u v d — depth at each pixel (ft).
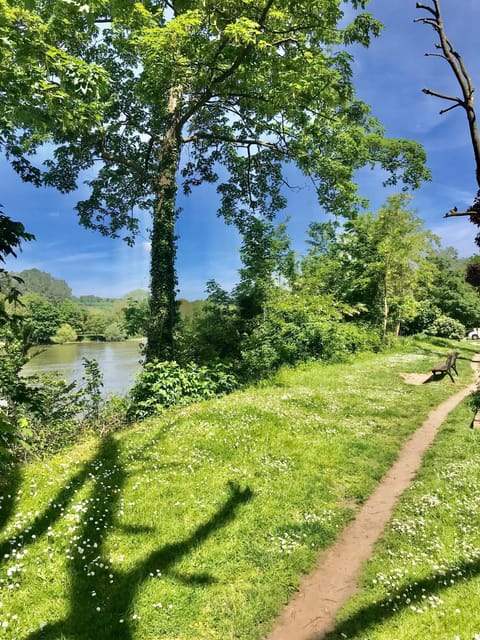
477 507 18.57
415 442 30.94
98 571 15.94
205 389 44.68
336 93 48.14
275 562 16.67
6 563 16.19
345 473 25.03
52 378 38.06
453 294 158.92
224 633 13.30
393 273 103.04
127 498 21.11
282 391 44.32
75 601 14.42
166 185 54.95
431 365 68.85
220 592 15.03
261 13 38.81
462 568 14.42
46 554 16.75
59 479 23.07
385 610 13.28
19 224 18.56
